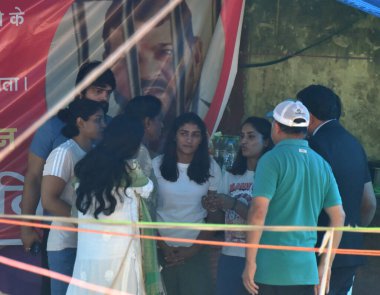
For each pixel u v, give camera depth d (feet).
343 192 35.63
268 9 54.08
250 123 37.76
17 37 44.32
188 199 38.32
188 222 38.45
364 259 36.73
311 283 32.01
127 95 46.75
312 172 32.12
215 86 47.14
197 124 37.91
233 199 37.19
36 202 39.58
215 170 38.86
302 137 32.86
